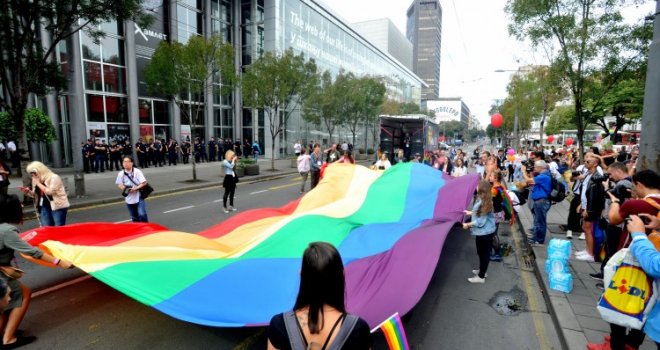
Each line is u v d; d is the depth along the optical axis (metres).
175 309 3.87
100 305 5.25
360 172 10.37
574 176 8.66
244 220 7.63
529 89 30.62
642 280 3.13
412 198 8.63
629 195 5.21
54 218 7.55
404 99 76.25
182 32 27.81
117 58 23.80
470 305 5.52
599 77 10.06
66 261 4.39
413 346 4.41
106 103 23.23
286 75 22.55
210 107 30.70
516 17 10.53
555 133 55.28
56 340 4.36
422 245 5.32
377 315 3.74
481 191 6.21
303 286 1.83
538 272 6.52
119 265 4.50
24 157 11.64
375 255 5.29
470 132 162.25
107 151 21.42
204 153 29.36
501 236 9.49
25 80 11.44
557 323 4.82
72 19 11.25
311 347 1.73
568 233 8.55
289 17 36.69
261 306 4.08
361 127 54.06
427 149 27.12
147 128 25.89
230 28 33.44
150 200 13.95
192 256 5.16
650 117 5.71
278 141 37.00
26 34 10.95
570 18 9.56
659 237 3.15
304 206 8.44
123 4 11.16
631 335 3.53
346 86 33.94
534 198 8.14
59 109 21.58
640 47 9.29
